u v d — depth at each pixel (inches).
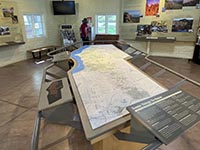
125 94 61.7
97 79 77.5
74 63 107.5
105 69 92.5
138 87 67.7
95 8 295.7
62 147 84.1
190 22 239.3
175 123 42.5
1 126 100.7
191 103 51.7
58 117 63.1
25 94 142.9
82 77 80.7
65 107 63.3
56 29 320.5
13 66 228.5
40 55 273.0
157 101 52.0
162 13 252.5
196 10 231.3
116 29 295.0
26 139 89.6
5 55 233.1
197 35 233.0
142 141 46.6
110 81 74.7
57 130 96.8
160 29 261.0
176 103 51.3
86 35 285.7
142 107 48.3
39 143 86.7
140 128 45.4
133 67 95.6
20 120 106.4
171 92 58.2
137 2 263.0
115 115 48.4
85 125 44.3
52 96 64.7
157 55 284.0
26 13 255.0
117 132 47.1
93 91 64.8
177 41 258.5
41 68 217.8
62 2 293.0
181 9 239.3
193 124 42.8
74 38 313.3
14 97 137.5
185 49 259.1
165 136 38.5
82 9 304.7
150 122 42.3
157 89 65.6
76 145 85.3
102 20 301.4
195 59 235.5
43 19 289.0
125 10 275.3
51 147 84.0
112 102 55.9
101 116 48.0
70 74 85.8
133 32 280.7
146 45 283.7
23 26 253.4
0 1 214.8
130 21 277.3
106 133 42.4
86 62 108.3
